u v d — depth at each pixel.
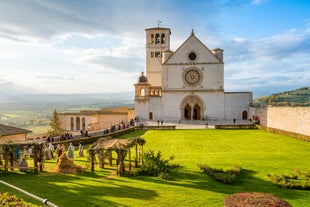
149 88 82.56
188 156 32.34
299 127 47.47
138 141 27.27
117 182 21.72
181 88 79.31
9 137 36.78
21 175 23.50
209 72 78.31
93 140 46.59
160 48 89.69
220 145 40.34
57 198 17.56
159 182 21.86
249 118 76.88
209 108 78.50
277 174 23.98
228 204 11.99
